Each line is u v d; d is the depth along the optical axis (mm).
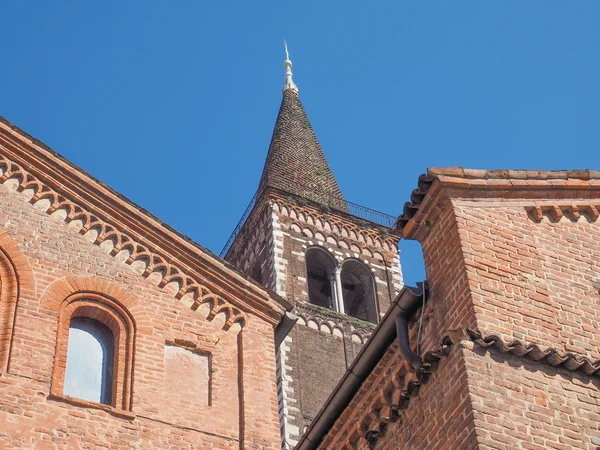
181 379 21750
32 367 20109
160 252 23281
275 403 22344
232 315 23297
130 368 21312
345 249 60219
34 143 23172
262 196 61562
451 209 19062
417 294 18688
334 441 20328
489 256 18562
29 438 19188
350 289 60469
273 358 23109
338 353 52781
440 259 18875
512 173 19953
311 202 61344
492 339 17062
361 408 19609
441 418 17000
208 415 21406
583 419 16828
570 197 20547
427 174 19328
